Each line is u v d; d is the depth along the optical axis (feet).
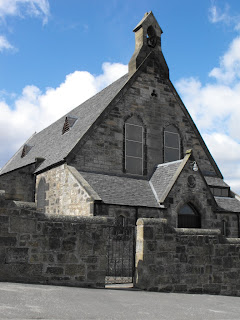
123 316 31.09
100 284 45.50
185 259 52.75
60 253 43.50
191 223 84.74
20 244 41.32
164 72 104.78
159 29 107.96
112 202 75.97
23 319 26.25
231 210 93.86
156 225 50.98
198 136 107.24
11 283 39.14
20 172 102.47
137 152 95.45
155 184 90.02
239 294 57.36
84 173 84.69
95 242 45.88
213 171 108.17
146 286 48.57
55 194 88.84
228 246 57.52
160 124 100.73
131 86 97.60
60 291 38.22
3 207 40.96
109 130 91.56
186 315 34.47
